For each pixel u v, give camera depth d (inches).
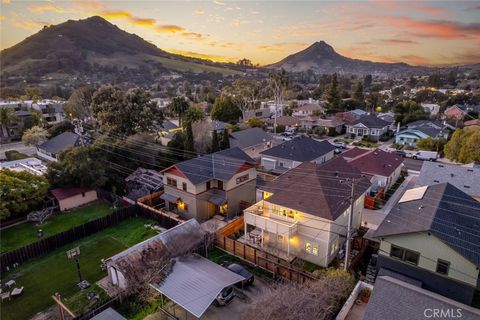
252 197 1222.9
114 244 935.7
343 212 828.6
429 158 1808.6
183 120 2121.1
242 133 1932.8
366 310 479.8
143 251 733.9
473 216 728.3
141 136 1605.6
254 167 1204.5
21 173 1074.7
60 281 762.8
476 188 1041.5
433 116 2874.0
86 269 810.8
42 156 1843.0
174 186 1140.5
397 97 4205.2
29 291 727.7
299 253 856.3
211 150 1598.2
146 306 668.1
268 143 1982.0
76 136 1779.0
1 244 933.2
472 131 1517.0
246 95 3558.1
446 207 729.6
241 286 727.1
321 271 708.7
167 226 1032.2
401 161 1451.8
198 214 1089.4
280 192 916.0
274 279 756.6
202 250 850.1
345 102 3501.5
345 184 930.7
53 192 1175.0
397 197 1238.3
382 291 501.0
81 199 1210.6
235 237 977.5
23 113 2524.6
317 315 536.7
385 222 730.2
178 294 612.4
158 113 1878.7
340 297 612.1
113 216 1053.8
